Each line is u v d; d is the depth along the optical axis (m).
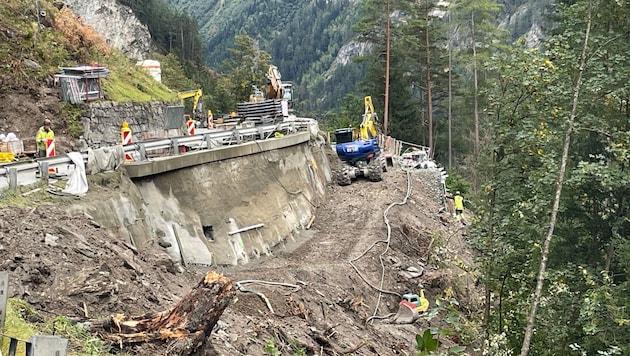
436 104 46.50
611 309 10.66
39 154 16.03
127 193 14.52
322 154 28.81
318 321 13.43
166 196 16.11
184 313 8.33
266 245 18.84
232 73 70.69
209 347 8.88
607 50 11.96
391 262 19.66
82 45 28.17
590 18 10.82
